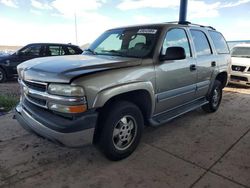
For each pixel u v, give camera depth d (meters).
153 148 3.59
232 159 3.29
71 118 2.67
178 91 3.96
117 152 3.12
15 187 2.63
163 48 3.59
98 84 2.69
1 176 2.82
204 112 5.43
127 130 3.21
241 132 4.28
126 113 3.11
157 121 3.68
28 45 9.70
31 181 2.74
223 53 5.45
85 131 2.69
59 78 2.62
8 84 9.13
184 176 2.87
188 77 4.13
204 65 4.56
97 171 2.96
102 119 2.95
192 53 4.27
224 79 5.68
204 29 4.87
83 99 2.59
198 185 2.70
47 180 2.76
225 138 4.00
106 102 2.94
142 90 3.29
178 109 4.24
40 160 3.20
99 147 3.04
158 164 3.13
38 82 2.84
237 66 8.48
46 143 3.68
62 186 2.66
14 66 9.51
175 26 3.95
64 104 2.62
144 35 3.73
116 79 2.88
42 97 2.82
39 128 2.81
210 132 4.26
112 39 4.12
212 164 3.15
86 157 3.29
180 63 3.88
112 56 3.59
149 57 3.40
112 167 3.05
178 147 3.64
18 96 6.59
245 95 7.36
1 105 5.52
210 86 4.97
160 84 3.52
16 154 3.34
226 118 5.05
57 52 9.97
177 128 4.43
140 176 2.86
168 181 2.77
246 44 9.80
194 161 3.22
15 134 3.99
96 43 4.32
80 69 2.76
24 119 3.12
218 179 2.82
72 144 2.66
